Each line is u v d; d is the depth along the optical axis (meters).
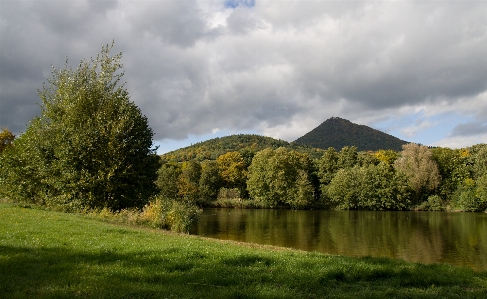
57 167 27.30
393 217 55.72
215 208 73.69
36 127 30.06
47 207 27.66
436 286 9.63
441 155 80.00
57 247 11.16
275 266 10.42
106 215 24.75
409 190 75.31
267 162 80.25
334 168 86.88
